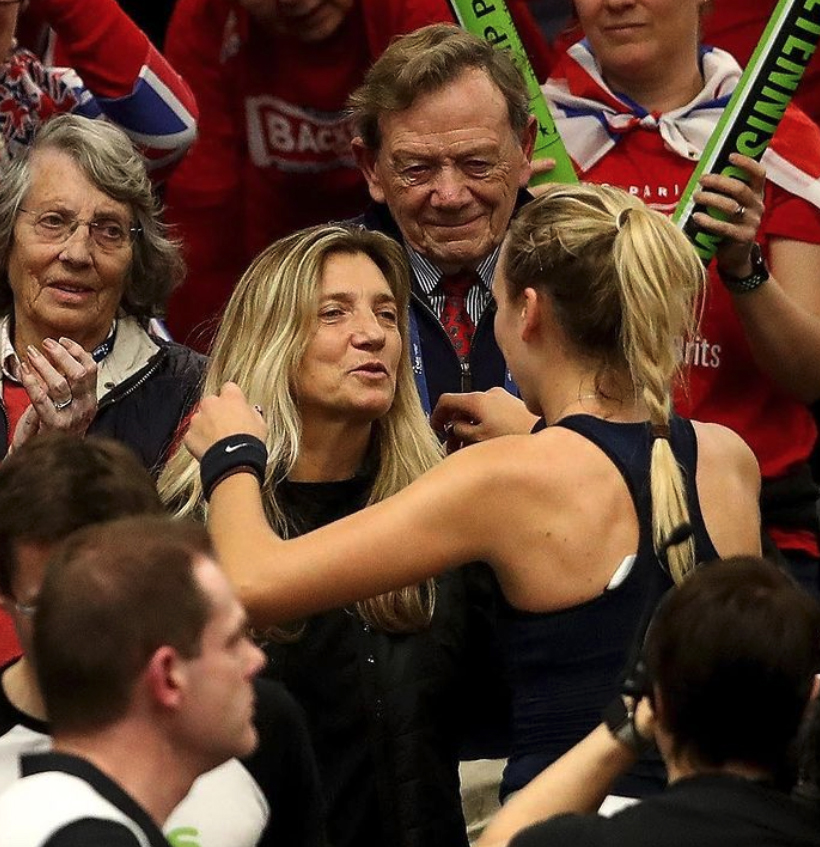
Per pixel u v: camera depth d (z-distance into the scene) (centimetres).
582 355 1000
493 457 975
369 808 1106
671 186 1512
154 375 1320
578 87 1544
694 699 777
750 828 754
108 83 1538
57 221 1290
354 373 1146
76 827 682
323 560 955
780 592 788
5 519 862
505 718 1167
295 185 1697
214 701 718
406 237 1391
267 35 1662
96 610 707
